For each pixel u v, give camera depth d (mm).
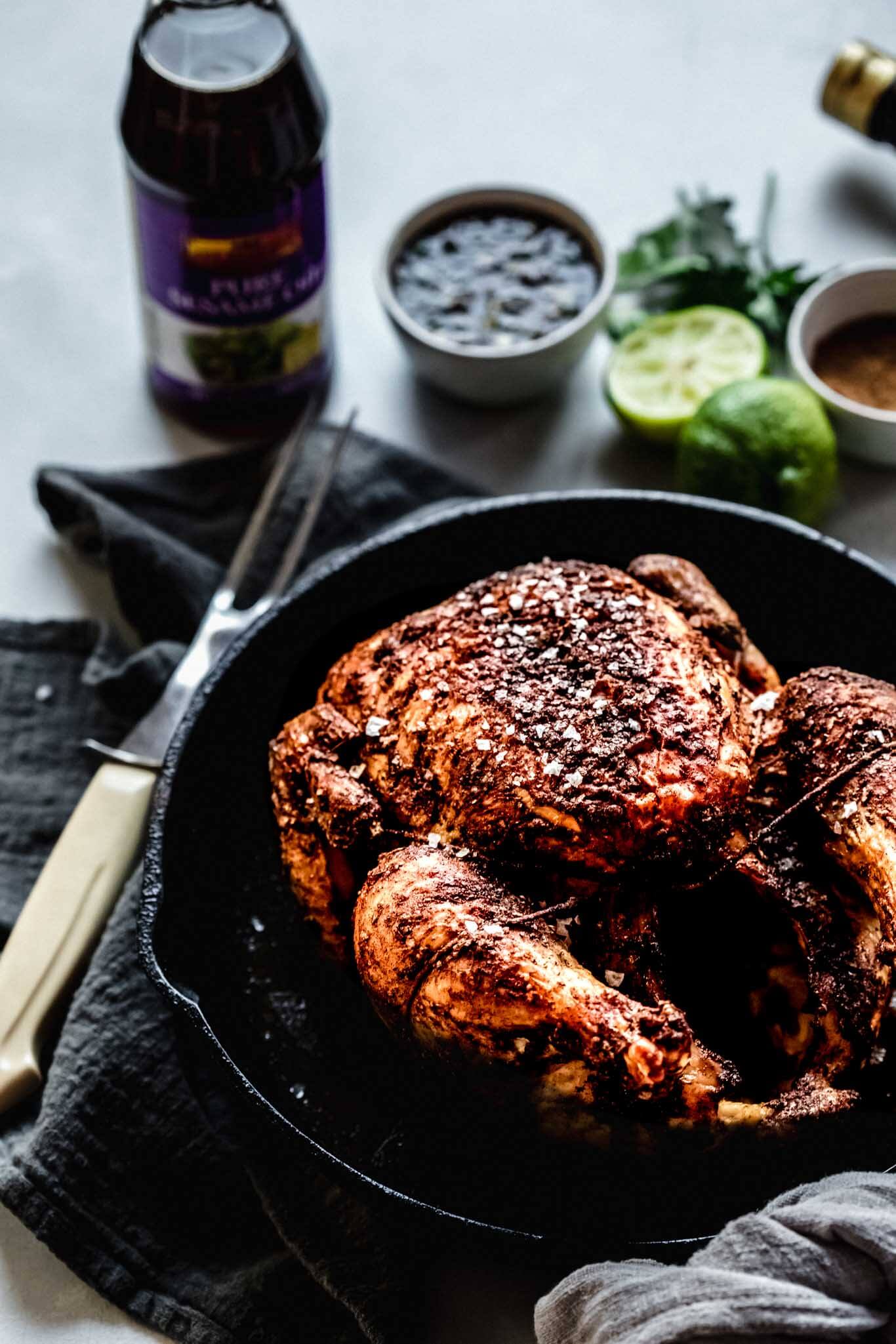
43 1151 690
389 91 938
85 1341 680
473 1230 621
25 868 756
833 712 634
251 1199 693
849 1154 643
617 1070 594
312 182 793
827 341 850
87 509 806
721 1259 599
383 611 730
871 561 707
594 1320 604
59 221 906
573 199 912
